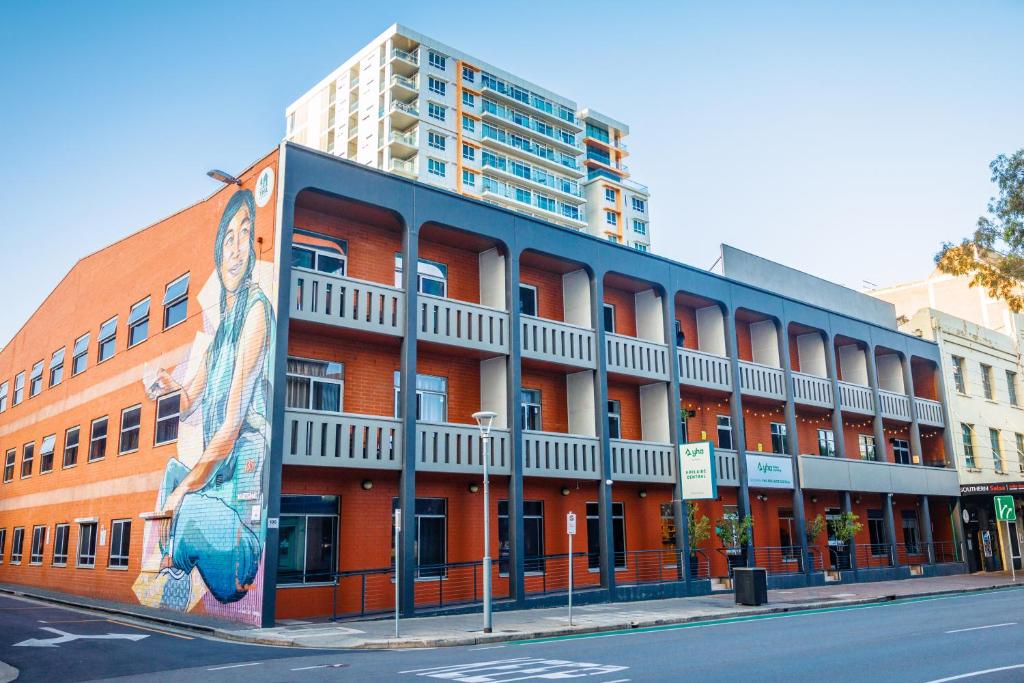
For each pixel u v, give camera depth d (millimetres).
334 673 11312
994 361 44281
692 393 28750
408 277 20672
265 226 19328
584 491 25453
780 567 30547
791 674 10680
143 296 25312
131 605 22125
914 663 11586
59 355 31312
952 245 27375
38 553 30156
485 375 23219
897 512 37344
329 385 20266
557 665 11820
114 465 25234
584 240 25203
